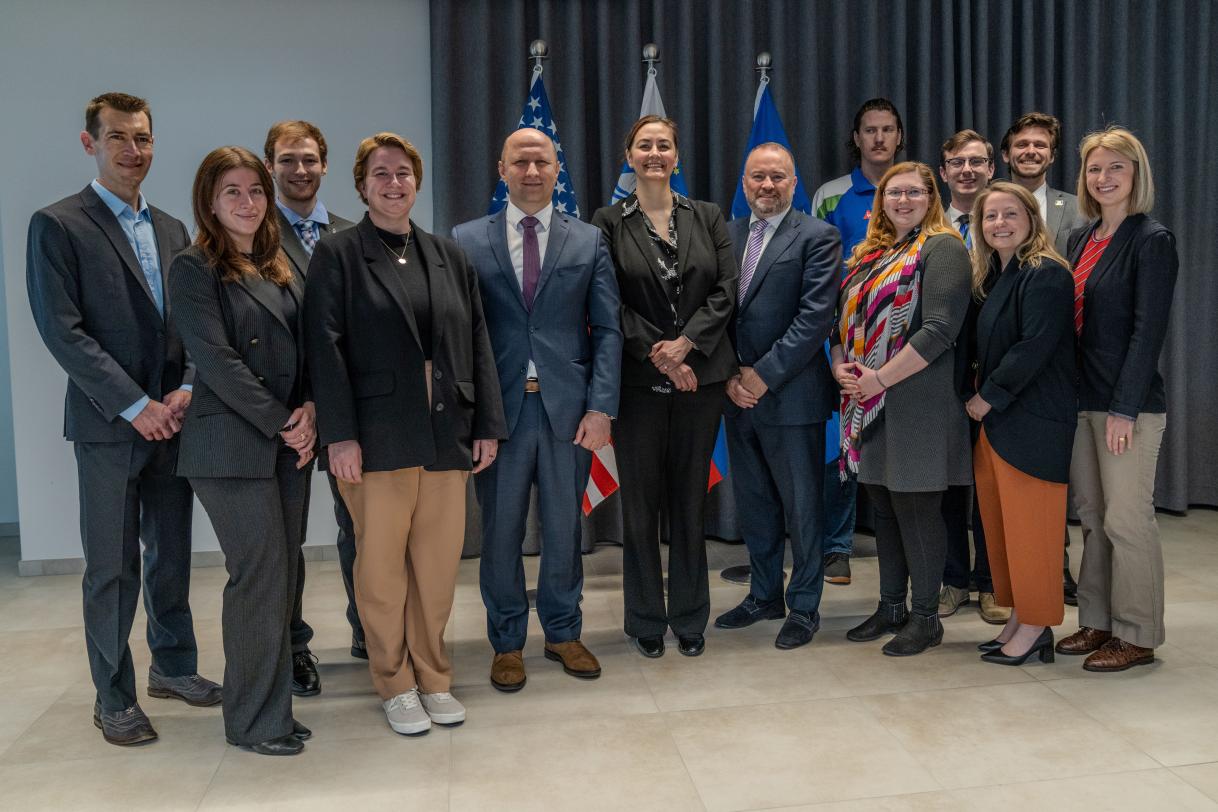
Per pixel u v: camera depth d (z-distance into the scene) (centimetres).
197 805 204
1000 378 266
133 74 386
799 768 216
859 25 428
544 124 398
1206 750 221
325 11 398
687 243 279
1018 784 207
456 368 239
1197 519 455
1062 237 344
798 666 280
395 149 232
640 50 417
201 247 215
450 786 210
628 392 278
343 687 270
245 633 223
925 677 269
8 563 415
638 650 296
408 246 240
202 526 403
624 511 287
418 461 230
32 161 380
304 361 232
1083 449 275
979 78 434
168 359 239
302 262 267
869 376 279
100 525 231
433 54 396
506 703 256
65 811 203
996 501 281
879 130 379
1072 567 380
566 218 273
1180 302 451
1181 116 448
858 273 297
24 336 385
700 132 430
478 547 423
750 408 302
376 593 240
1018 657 276
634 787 208
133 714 238
